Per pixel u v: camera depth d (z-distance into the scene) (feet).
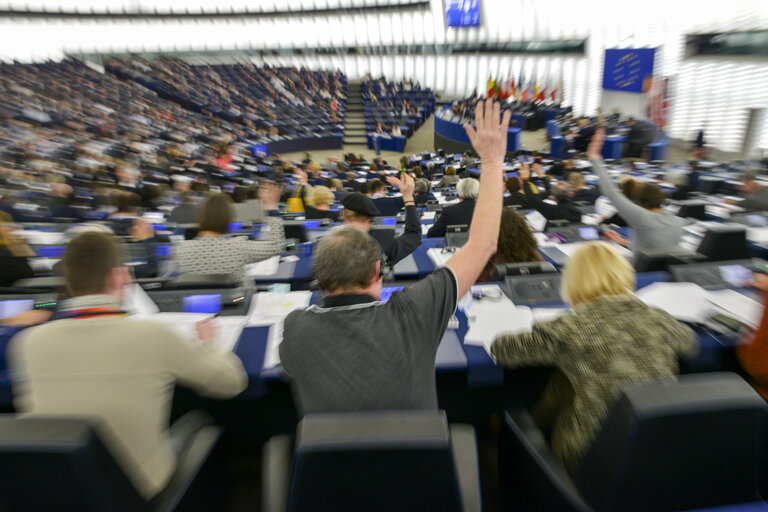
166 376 4.27
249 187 19.39
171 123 71.77
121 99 80.38
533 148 58.44
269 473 4.66
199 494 4.65
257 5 94.58
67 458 3.10
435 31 91.40
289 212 18.74
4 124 57.67
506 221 8.38
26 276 9.67
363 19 94.53
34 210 21.86
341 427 3.21
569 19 70.69
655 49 53.11
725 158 47.11
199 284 7.70
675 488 3.65
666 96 53.57
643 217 10.16
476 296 7.52
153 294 7.38
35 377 4.02
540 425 5.70
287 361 4.05
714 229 9.89
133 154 48.80
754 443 3.52
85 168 37.32
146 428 4.12
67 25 97.45
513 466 5.26
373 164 42.39
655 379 4.52
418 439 3.10
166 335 4.25
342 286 4.23
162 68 93.09
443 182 31.17
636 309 4.91
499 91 71.00
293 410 6.85
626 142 47.78
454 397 7.09
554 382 5.62
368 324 4.01
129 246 11.57
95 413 3.95
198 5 94.68
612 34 63.93
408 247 9.62
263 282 9.60
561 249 11.28
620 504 3.73
